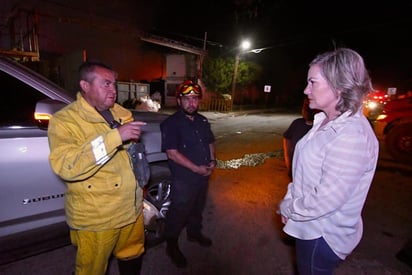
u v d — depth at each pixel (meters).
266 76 26.67
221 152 7.31
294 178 1.50
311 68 1.35
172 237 2.65
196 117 2.65
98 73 1.66
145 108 13.56
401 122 6.45
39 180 2.24
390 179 5.35
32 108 2.29
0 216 2.11
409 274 2.64
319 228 1.38
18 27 13.40
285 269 2.68
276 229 3.40
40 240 2.34
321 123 1.45
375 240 3.20
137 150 1.90
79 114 1.67
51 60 12.79
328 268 1.44
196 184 2.57
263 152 7.38
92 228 1.69
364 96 1.26
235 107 21.33
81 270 1.79
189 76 19.53
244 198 4.33
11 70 2.25
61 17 11.53
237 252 2.93
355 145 1.21
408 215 3.83
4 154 2.09
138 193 1.93
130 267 2.10
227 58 19.83
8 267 2.56
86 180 1.66
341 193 1.22
